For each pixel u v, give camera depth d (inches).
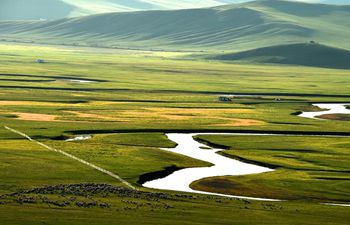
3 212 5300.2
